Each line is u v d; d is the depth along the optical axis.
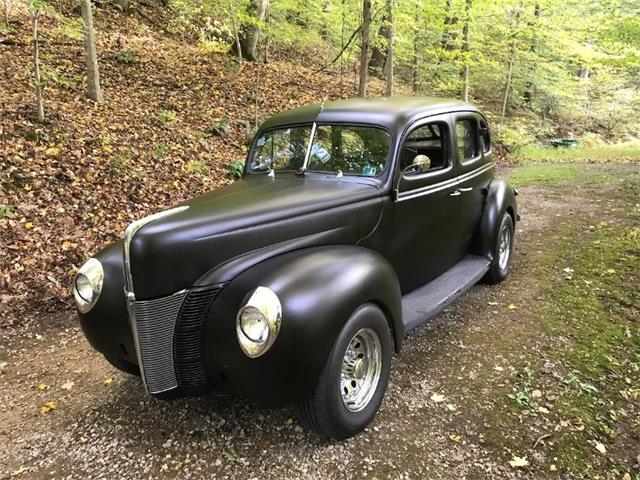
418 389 3.26
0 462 2.70
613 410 3.02
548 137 20.59
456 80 16.64
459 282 4.14
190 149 8.76
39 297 4.73
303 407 2.59
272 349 2.34
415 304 3.66
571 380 3.31
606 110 23.88
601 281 4.98
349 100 4.09
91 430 2.94
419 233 3.78
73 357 3.83
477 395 3.18
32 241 5.46
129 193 6.93
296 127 3.83
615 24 11.69
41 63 10.07
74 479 2.55
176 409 3.10
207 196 3.25
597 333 3.97
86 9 8.90
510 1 14.30
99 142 7.73
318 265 2.64
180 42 15.20
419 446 2.72
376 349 2.88
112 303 2.84
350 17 14.88
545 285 4.98
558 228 7.09
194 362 2.61
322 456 2.65
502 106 19.34
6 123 7.26
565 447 2.70
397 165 3.43
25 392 3.37
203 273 2.58
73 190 6.54
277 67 15.59
